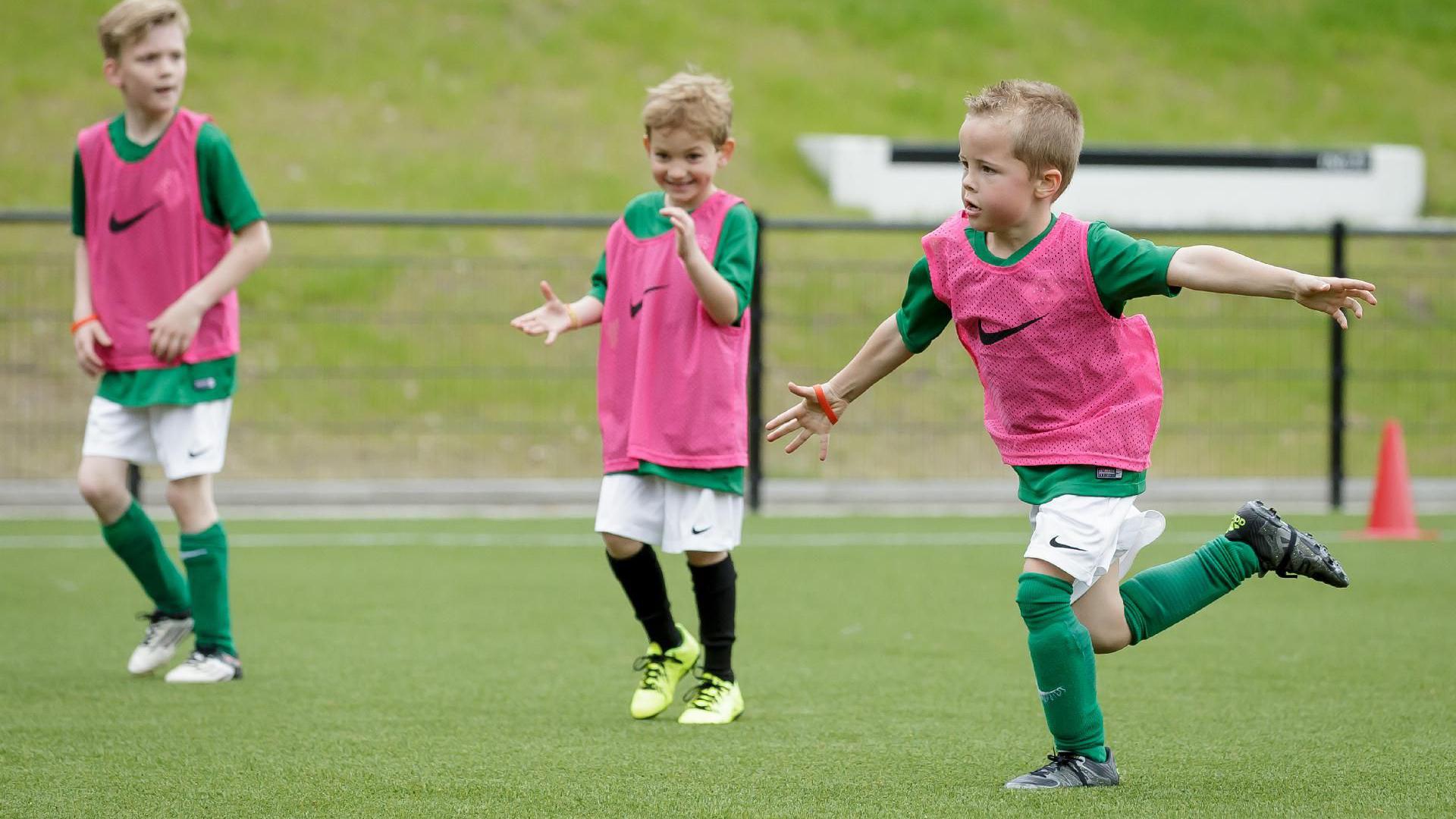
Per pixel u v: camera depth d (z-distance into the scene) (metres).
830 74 79.31
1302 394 51.53
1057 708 13.00
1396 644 21.19
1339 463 41.97
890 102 77.50
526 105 71.81
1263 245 63.38
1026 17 87.94
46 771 13.60
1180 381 51.16
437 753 14.46
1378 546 32.84
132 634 21.94
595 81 74.88
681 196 16.59
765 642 21.53
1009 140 12.54
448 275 52.62
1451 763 14.08
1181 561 13.80
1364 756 14.40
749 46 80.38
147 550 18.42
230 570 28.69
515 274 52.88
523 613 24.08
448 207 62.31
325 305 51.41
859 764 14.05
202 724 15.80
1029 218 12.84
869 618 23.70
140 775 13.46
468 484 42.22
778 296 54.53
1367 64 88.56
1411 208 72.12
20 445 44.84
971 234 13.24
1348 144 79.69
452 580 27.66
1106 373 12.84
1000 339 13.02
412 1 78.69
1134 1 91.06
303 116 67.88
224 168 18.25
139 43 17.95
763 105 75.12
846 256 60.03
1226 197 70.44
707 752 14.59
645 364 16.41
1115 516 12.82
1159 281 12.38
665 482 16.61
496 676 18.88
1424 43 91.56
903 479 45.53
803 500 42.06
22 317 47.72
